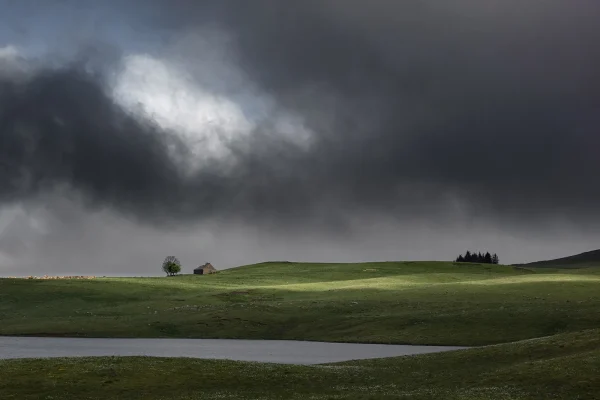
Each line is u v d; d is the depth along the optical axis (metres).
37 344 113.88
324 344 118.00
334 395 59.31
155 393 58.44
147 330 135.75
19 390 57.38
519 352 72.94
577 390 56.59
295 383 64.19
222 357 94.31
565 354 69.44
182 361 69.88
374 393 60.03
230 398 57.41
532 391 57.97
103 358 70.12
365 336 126.62
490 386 60.97
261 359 92.00
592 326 121.62
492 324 128.12
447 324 130.88
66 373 62.50
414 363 74.50
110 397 56.62
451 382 64.25
